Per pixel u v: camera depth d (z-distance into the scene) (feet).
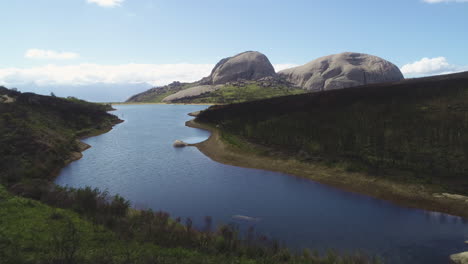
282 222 88.17
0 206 75.25
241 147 192.13
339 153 150.92
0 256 48.44
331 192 115.85
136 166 164.76
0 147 151.94
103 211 80.84
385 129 163.84
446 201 97.81
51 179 140.46
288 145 178.70
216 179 137.80
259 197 111.86
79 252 52.29
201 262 53.88
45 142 176.65
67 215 74.95
